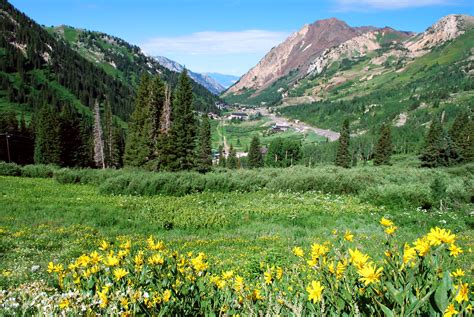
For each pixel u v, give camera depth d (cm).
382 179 3228
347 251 251
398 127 18212
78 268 334
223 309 285
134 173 3303
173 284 296
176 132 4428
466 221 1708
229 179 3088
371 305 216
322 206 2173
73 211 1912
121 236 1439
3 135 7031
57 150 5994
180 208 2155
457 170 4228
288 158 9900
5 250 1109
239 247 1298
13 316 302
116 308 261
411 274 183
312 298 239
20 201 2159
